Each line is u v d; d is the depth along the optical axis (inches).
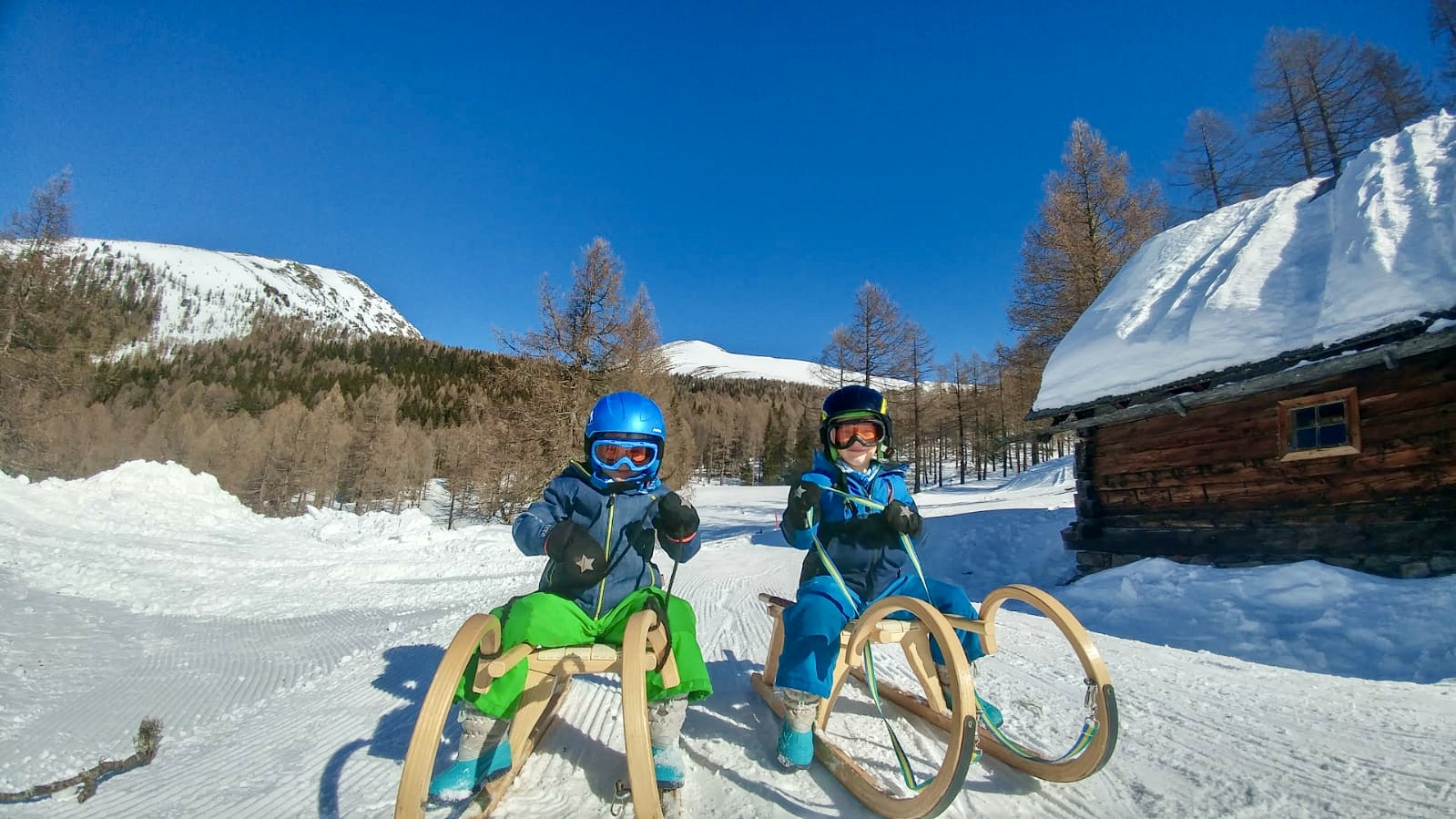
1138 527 393.1
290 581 380.2
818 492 119.6
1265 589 291.3
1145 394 366.0
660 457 116.3
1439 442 271.1
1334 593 272.1
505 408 1029.8
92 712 141.3
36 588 309.7
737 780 101.7
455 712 131.3
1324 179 433.4
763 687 138.8
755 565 438.0
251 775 102.6
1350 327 286.4
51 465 1079.0
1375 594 261.7
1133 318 423.5
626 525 111.0
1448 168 325.1
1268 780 102.8
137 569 379.2
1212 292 369.7
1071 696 147.6
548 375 980.6
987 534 566.3
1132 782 102.1
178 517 577.9
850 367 1238.3
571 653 90.5
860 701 137.0
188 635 236.5
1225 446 348.5
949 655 83.7
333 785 97.9
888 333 1231.5
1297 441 321.4
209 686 165.5
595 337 997.2
